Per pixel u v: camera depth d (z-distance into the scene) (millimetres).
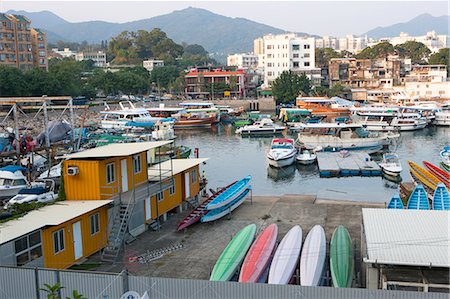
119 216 27281
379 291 16000
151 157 43406
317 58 191375
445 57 164125
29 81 108562
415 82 129000
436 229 19922
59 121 54969
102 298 18281
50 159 45531
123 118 92375
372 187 47469
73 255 24453
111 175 27859
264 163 61812
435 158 63312
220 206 31547
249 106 132000
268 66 154375
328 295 16453
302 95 129000
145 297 17609
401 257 17219
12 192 37781
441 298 15492
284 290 16750
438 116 96500
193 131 97312
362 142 67688
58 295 18344
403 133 88500
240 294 17141
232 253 23922
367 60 155500
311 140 68750
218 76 152500
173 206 32875
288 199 37156
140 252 26281
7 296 19172
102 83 141250
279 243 25891
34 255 22094
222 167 59562
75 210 24953
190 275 23328
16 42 132000
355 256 24062
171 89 163500
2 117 87500
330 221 30922
